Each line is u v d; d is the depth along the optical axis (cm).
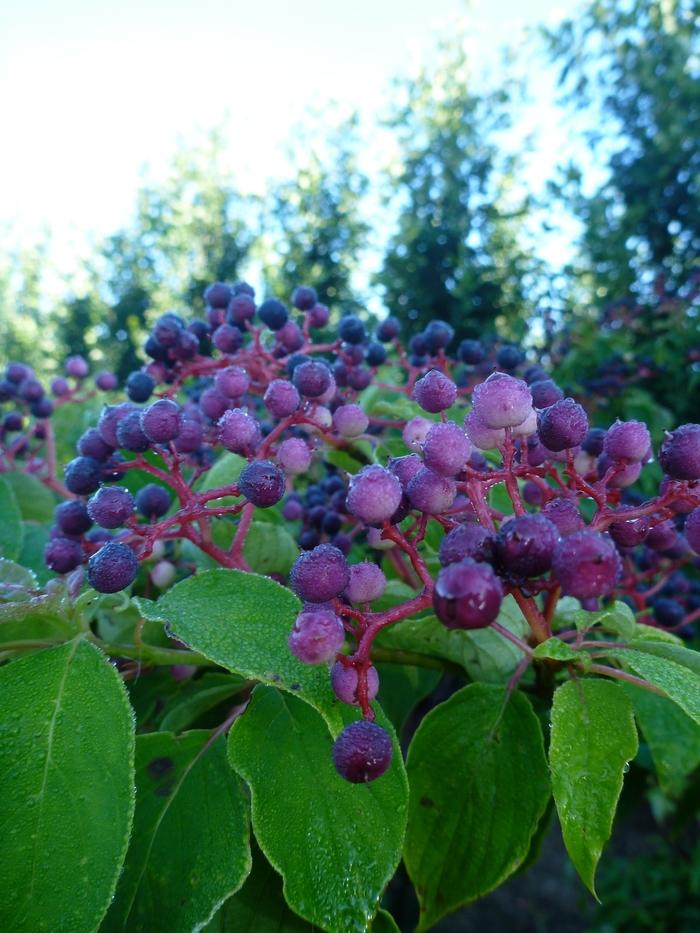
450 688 21
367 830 9
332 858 9
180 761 10
